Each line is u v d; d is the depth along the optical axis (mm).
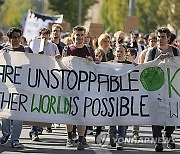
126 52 20844
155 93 17984
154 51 18281
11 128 18953
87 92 17875
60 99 17875
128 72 17953
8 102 17875
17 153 17422
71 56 17875
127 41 32781
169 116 18016
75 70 17875
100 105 17906
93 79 17906
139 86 17984
